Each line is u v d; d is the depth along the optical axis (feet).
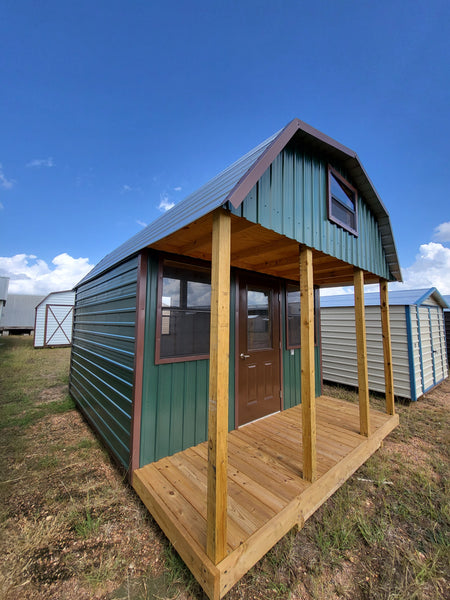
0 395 17.56
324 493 7.16
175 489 6.59
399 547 6.05
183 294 9.17
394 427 12.05
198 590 4.96
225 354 4.89
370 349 19.15
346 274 12.36
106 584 5.10
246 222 6.33
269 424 11.00
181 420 8.80
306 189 7.74
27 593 4.93
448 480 8.56
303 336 7.44
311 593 4.96
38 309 40.81
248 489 6.55
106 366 10.69
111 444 9.68
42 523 6.63
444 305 22.94
